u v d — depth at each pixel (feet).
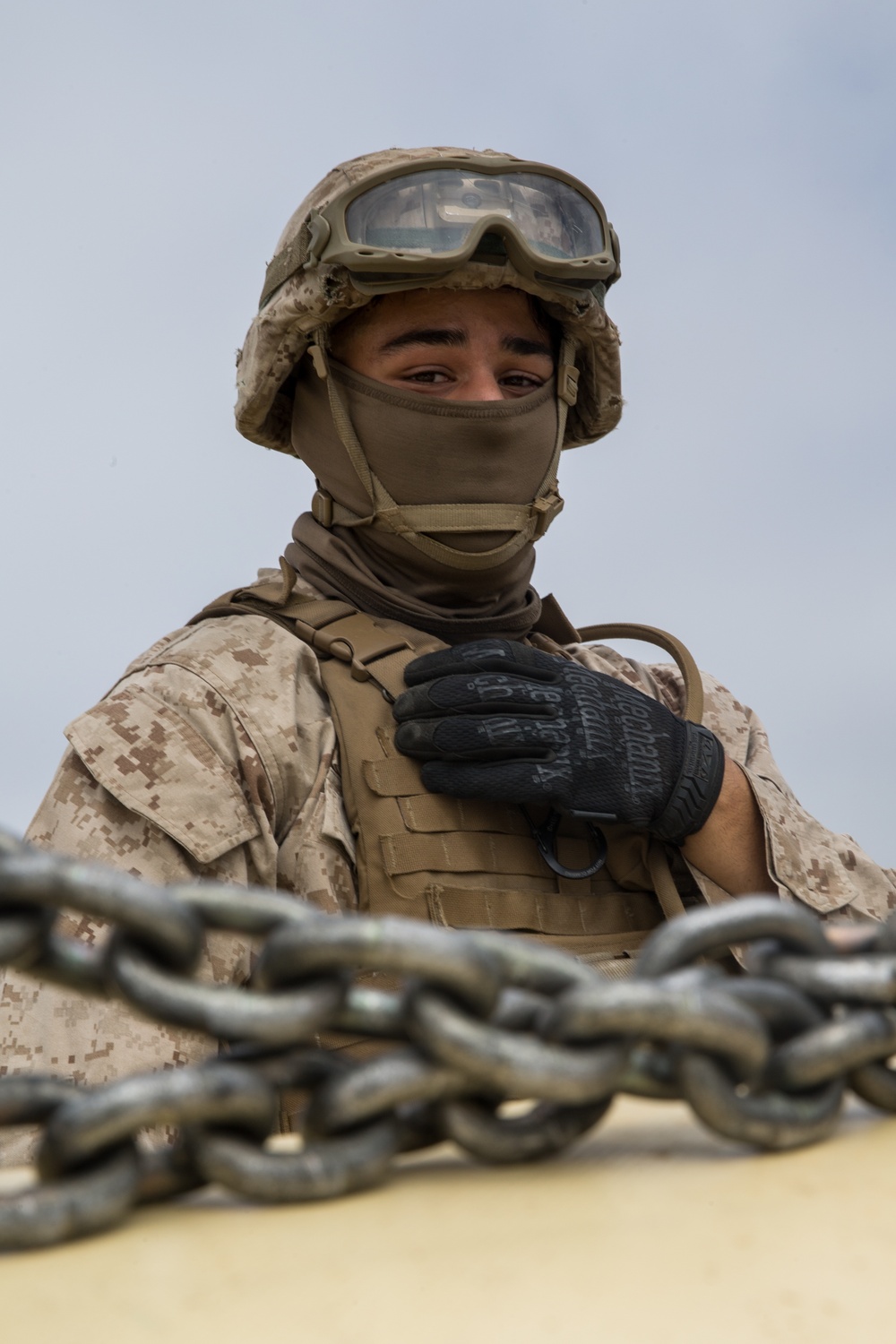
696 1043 3.16
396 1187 3.22
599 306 12.12
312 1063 3.30
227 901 3.20
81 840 9.57
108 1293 2.72
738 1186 3.07
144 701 10.03
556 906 9.97
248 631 10.77
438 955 3.07
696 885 10.94
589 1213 2.96
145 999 3.12
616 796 10.00
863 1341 2.45
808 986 3.46
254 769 9.82
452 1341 2.49
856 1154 3.26
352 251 10.85
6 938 3.05
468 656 10.32
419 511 11.19
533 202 11.66
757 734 12.65
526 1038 3.17
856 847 11.60
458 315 11.44
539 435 11.60
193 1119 3.03
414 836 9.73
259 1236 2.95
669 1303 2.57
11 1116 3.11
